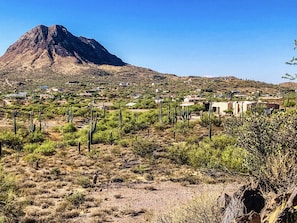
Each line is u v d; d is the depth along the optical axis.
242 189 6.69
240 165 18.16
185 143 38.94
